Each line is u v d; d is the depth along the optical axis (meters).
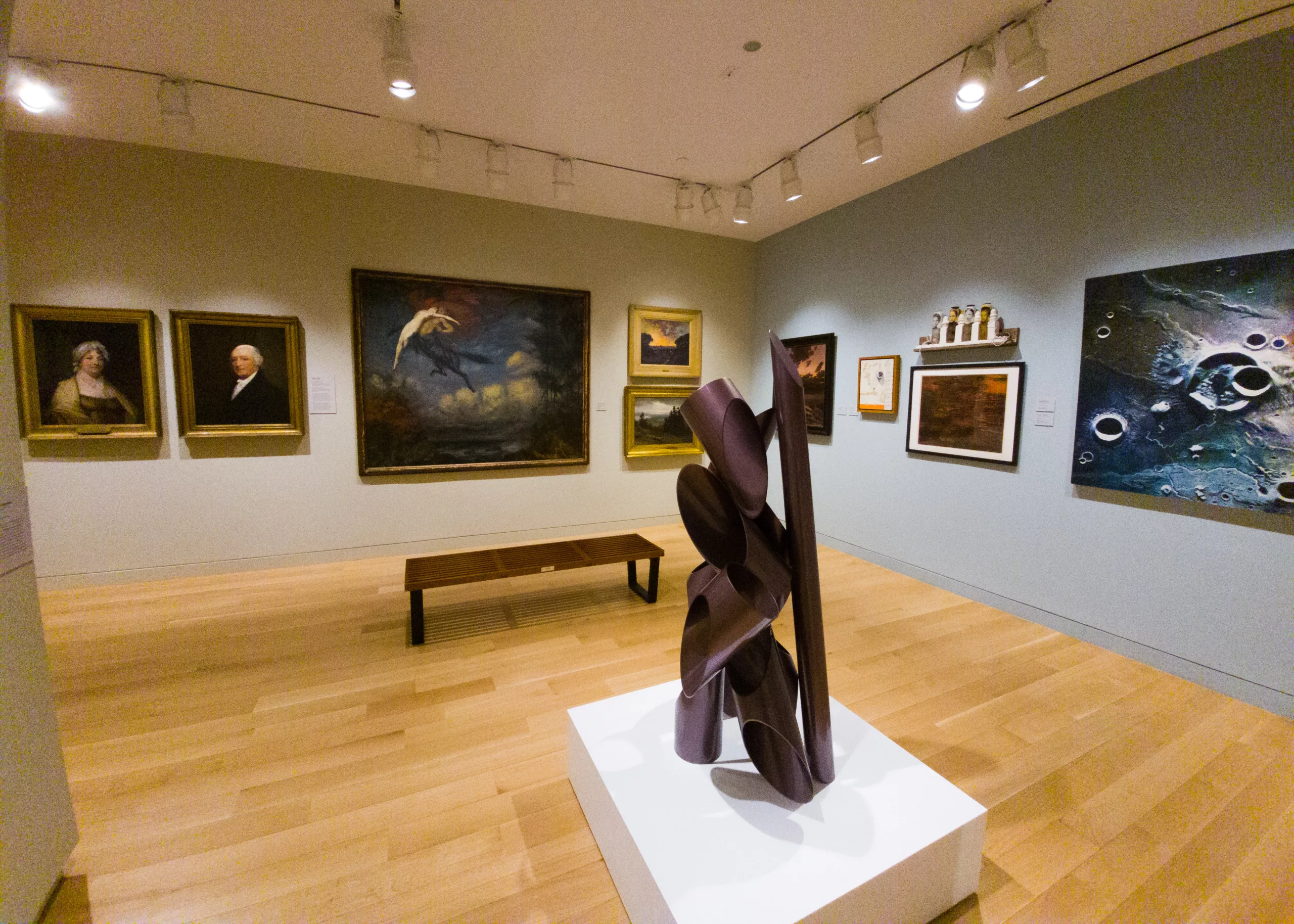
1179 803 1.80
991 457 3.45
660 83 2.76
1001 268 3.35
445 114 3.08
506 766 1.97
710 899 1.17
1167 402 2.62
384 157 3.68
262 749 2.04
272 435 3.93
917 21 2.29
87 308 3.42
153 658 2.70
